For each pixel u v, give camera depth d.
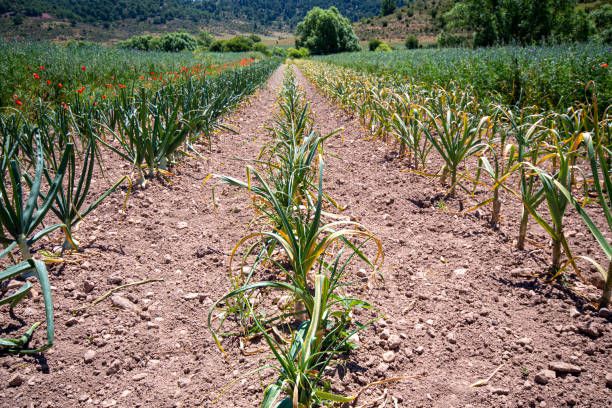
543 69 6.96
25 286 1.98
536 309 2.18
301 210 2.72
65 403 1.68
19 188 2.20
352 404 1.66
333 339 1.86
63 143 4.55
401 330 2.06
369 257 2.76
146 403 1.69
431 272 2.56
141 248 2.88
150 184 3.96
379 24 101.38
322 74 13.97
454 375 1.79
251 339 2.04
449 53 15.54
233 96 8.03
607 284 2.08
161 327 2.12
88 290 2.37
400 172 4.45
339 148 5.74
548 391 1.67
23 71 8.44
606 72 6.04
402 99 4.88
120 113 3.82
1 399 1.67
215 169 4.71
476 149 3.45
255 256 2.79
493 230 3.06
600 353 1.85
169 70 13.52
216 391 1.74
